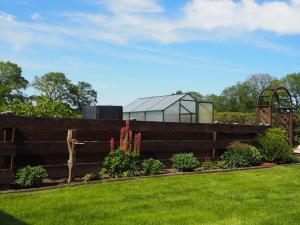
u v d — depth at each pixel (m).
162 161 13.14
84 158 11.20
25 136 10.00
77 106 61.78
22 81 58.09
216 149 15.01
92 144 11.21
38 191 8.66
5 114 9.41
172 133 13.66
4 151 9.13
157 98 23.53
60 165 10.49
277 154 15.79
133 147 12.08
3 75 56.75
